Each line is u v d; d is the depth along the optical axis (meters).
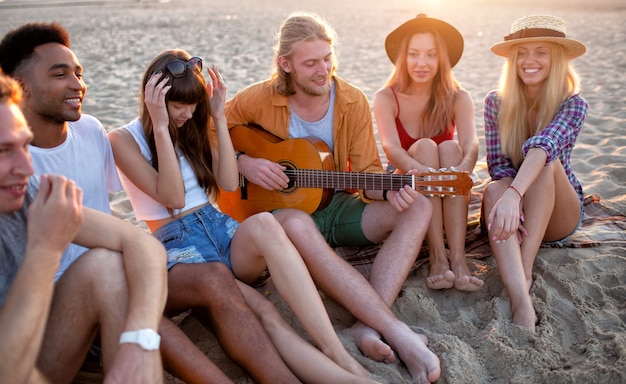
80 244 2.20
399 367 2.65
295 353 2.46
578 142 5.42
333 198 3.50
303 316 2.54
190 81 2.80
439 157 3.45
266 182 3.34
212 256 2.83
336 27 16.11
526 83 3.37
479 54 10.92
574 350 2.73
